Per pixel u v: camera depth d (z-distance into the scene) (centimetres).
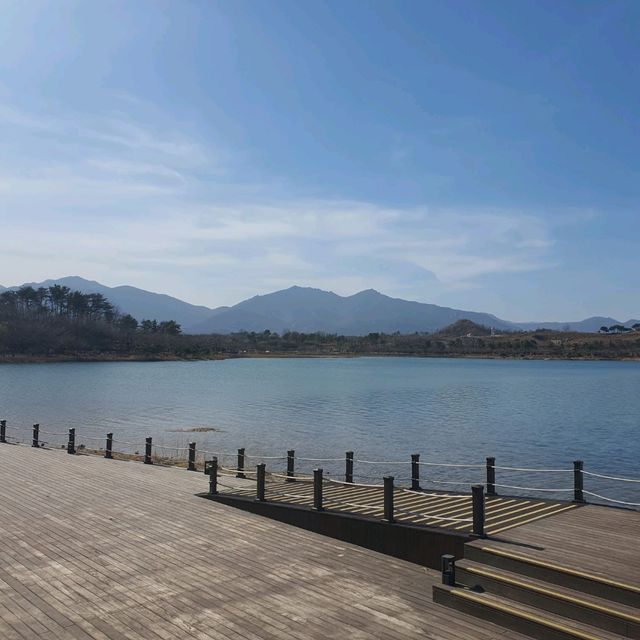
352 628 644
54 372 10006
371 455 2695
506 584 696
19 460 1809
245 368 12575
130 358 15150
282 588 764
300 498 1204
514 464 2480
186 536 1005
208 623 659
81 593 748
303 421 3966
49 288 16900
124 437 3247
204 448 2877
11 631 643
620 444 3012
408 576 814
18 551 919
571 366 14512
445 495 1181
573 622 623
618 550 759
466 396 5919
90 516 1138
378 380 8575
